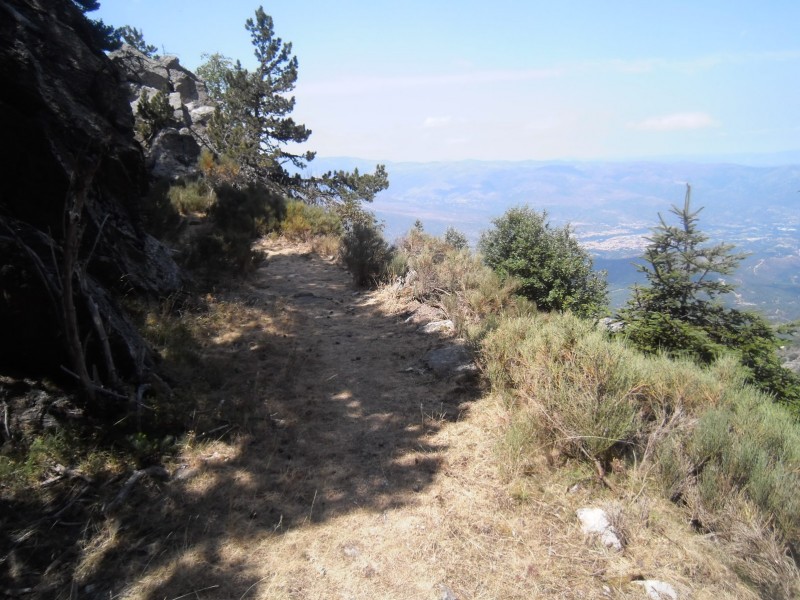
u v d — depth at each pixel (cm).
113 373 404
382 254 1067
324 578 282
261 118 2653
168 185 1448
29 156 477
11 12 571
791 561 292
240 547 301
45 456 335
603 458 393
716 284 869
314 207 1803
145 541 300
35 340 369
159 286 693
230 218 1347
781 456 367
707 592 276
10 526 289
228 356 600
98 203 611
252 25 2627
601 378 445
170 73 2822
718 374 585
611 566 293
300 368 594
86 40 744
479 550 307
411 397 534
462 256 1144
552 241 1378
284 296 902
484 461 405
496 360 548
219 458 396
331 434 453
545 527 327
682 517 336
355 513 341
